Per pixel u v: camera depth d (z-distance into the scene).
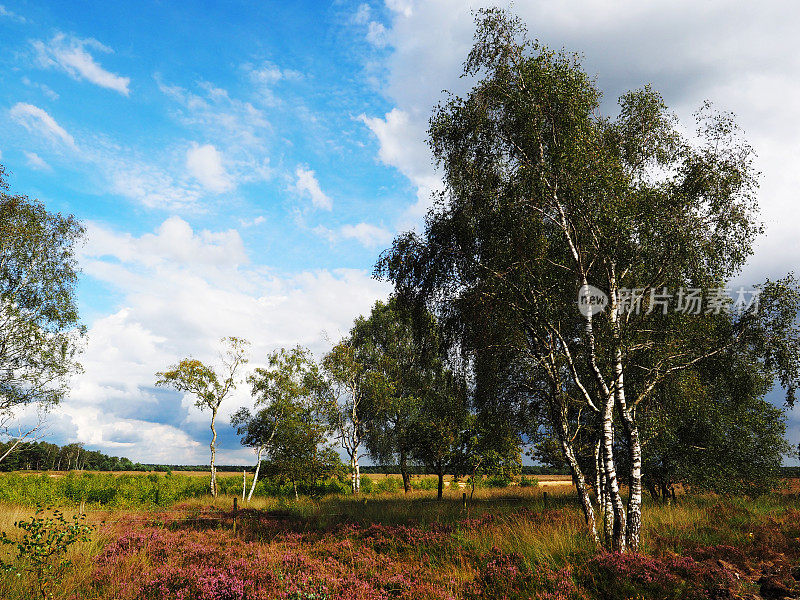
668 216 11.03
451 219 13.39
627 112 12.43
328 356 35.12
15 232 21.53
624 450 18.19
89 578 7.95
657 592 7.31
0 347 21.41
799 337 10.86
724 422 19.05
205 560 9.36
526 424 16.22
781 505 19.45
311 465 27.73
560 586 7.55
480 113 12.34
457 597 7.54
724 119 11.18
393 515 16.64
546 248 12.00
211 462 28.48
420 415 30.36
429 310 14.30
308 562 9.09
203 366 28.20
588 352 11.29
